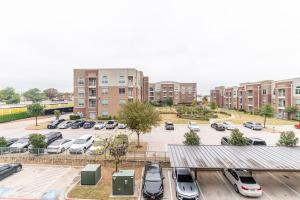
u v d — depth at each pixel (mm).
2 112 51375
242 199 14359
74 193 14953
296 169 13805
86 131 37375
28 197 14555
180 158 15945
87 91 54250
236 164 14672
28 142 25125
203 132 36906
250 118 58656
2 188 15836
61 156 21484
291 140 20828
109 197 14516
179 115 58062
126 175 14961
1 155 22000
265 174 18766
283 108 58906
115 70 53500
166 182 17109
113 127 39562
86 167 17109
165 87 110125
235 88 90562
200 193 15188
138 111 24969
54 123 41844
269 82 65125
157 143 28141
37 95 157750
